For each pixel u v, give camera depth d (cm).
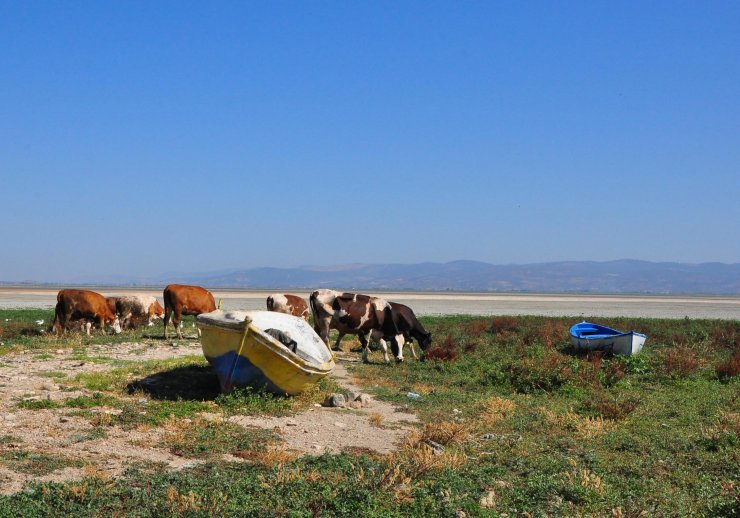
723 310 7369
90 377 1506
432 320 3816
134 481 852
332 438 1182
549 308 6844
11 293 8381
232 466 968
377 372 1934
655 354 2412
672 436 1297
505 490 936
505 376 1841
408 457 1048
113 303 2838
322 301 2114
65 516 732
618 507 857
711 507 892
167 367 1672
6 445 981
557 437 1274
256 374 1407
